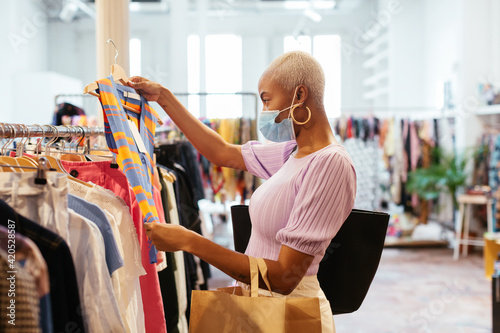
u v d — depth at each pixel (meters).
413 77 9.30
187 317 2.45
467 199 5.89
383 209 7.44
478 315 4.01
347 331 3.70
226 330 1.27
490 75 6.76
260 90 1.43
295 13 11.74
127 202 1.53
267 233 1.40
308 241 1.27
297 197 1.33
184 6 9.39
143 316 1.38
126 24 2.76
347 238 1.59
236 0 11.38
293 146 1.66
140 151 1.39
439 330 3.70
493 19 6.72
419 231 7.80
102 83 1.33
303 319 1.25
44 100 8.98
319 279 1.63
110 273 1.17
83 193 1.32
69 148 2.01
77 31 11.62
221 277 5.14
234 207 1.76
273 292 1.37
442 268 5.56
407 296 4.54
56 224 1.06
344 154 1.34
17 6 9.59
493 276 3.27
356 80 11.87
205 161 5.02
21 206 1.06
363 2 11.76
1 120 8.83
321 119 1.42
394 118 6.34
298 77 1.37
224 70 11.60
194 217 2.84
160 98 1.64
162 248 1.23
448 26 7.82
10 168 1.29
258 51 11.79
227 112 11.22
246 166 1.74
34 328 0.79
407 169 6.32
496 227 5.40
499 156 5.75
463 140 6.76
